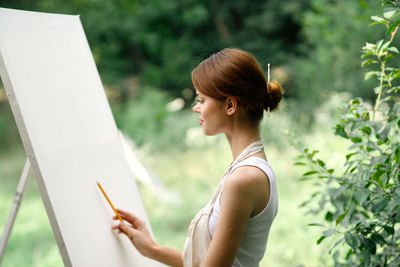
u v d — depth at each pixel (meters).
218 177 6.72
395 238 1.64
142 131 8.16
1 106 11.73
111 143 1.92
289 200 5.41
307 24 7.86
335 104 6.51
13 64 1.42
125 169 1.98
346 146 4.34
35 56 1.55
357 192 1.57
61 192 1.43
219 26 12.21
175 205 5.58
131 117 8.58
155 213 5.50
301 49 9.80
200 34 12.43
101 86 2.00
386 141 1.65
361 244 1.58
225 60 1.33
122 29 12.22
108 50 12.22
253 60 1.35
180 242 4.67
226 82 1.32
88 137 1.73
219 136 7.59
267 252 4.03
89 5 12.06
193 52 12.12
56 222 1.36
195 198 5.79
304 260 3.62
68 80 1.71
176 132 7.85
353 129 1.71
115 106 11.32
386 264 1.63
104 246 1.55
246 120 1.37
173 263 1.58
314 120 7.66
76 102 1.72
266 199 1.30
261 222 1.32
